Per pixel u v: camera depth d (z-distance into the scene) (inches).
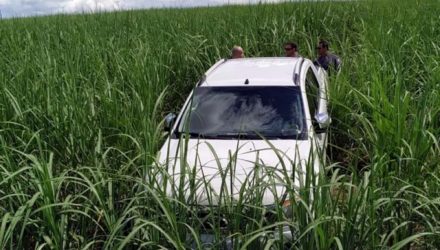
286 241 170.7
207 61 470.6
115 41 482.9
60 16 645.3
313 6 611.5
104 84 321.1
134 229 152.3
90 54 400.8
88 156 241.3
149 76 360.5
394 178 185.8
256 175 172.1
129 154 247.4
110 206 179.9
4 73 319.9
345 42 515.2
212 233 184.5
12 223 155.9
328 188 166.7
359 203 160.4
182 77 441.7
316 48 475.2
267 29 540.1
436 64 307.9
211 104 263.0
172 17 649.6
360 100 301.0
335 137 302.7
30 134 239.0
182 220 169.0
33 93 277.7
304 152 227.5
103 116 269.4
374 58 332.2
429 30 444.1
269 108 255.9
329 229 160.1
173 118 261.6
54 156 242.8
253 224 163.9
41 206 173.0
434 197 193.2
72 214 194.2
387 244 181.3
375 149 213.6
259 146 233.5
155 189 173.2
